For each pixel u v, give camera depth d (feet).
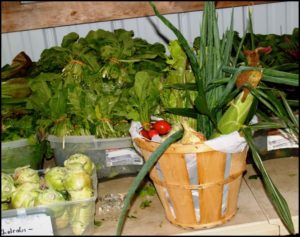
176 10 5.44
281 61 4.42
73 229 3.33
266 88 3.28
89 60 4.25
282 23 5.81
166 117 3.67
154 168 3.31
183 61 3.75
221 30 5.74
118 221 3.37
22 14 5.20
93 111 4.01
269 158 4.33
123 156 4.10
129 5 5.38
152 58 4.44
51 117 4.05
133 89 3.81
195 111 3.40
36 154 4.08
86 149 4.03
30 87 4.17
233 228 3.37
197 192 3.22
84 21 5.34
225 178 3.22
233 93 3.22
